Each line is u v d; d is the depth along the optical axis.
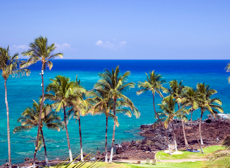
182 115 53.94
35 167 41.69
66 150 57.19
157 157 49.06
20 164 46.75
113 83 42.16
